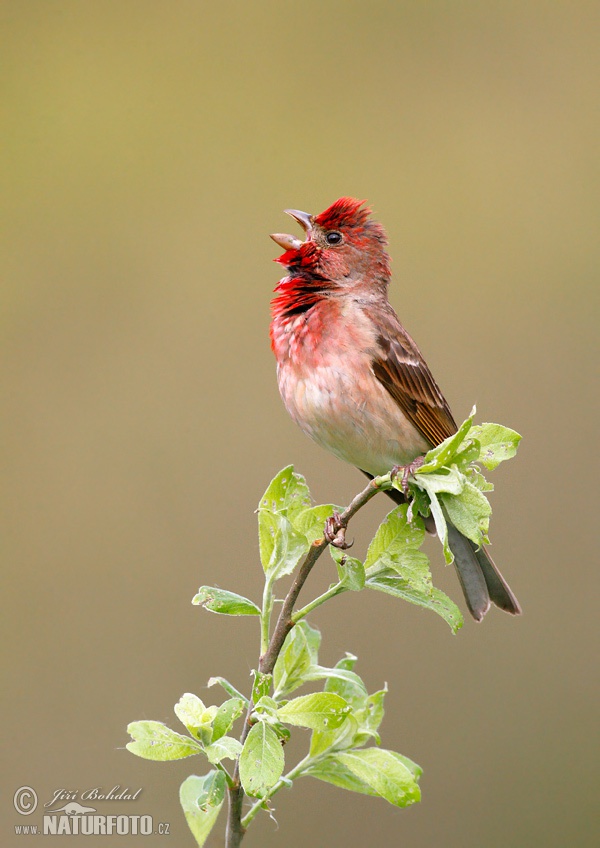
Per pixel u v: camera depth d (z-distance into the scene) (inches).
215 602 202.7
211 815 195.9
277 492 209.6
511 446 204.8
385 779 197.6
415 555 207.3
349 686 209.3
